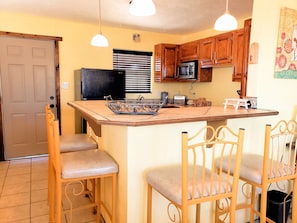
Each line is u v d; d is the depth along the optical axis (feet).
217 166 6.16
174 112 6.53
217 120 6.07
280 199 7.30
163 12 10.97
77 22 12.99
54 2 9.84
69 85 13.33
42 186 9.30
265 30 7.32
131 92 15.28
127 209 5.46
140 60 15.44
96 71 12.19
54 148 5.13
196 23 12.92
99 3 9.66
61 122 13.33
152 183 5.04
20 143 12.59
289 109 8.23
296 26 7.92
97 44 9.32
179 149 5.93
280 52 7.70
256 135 7.38
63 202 8.13
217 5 9.93
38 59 12.46
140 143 5.42
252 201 6.44
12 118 12.28
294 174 5.72
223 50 11.91
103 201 7.14
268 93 7.71
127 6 10.19
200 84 15.55
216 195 4.62
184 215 4.35
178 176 4.98
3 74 11.84
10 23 11.62
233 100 7.74
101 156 5.93
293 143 8.04
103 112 6.27
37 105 12.73
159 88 16.17
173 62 15.20
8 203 7.98
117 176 5.86
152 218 5.80
